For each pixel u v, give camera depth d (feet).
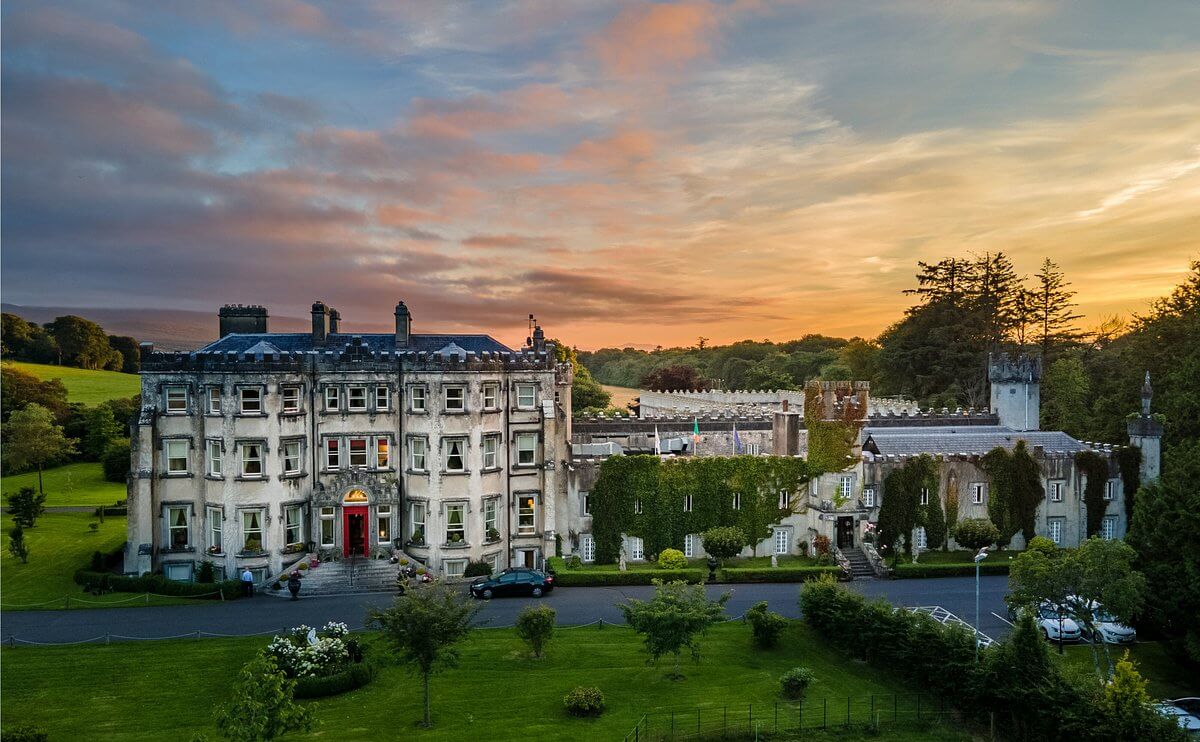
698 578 222.89
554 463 239.71
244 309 266.77
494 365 233.96
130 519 222.69
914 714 144.05
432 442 227.61
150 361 225.76
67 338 627.05
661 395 424.46
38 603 203.31
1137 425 263.49
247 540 220.84
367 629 182.29
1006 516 255.91
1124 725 121.19
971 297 478.18
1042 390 422.82
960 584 222.28
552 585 216.13
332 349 246.88
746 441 291.79
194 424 226.17
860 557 239.09
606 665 163.84
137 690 149.48
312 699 148.25
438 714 140.87
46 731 128.36
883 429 292.81
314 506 226.99
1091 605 163.84
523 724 136.87
